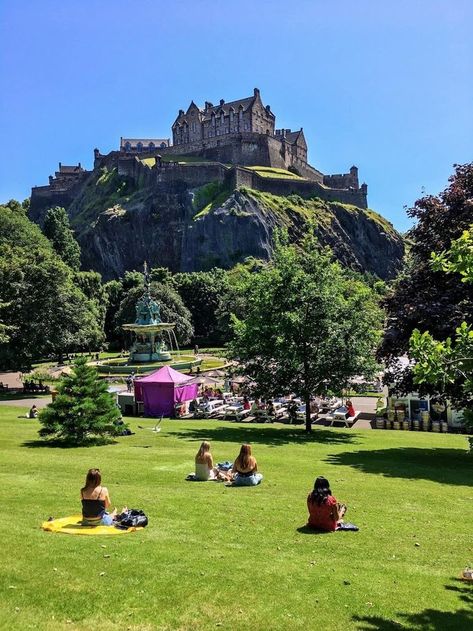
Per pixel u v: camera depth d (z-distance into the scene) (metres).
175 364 59.12
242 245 139.62
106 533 10.24
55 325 51.19
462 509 13.30
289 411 29.14
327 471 17.20
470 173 24.72
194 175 155.12
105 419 22.06
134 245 151.62
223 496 13.28
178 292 108.00
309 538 10.53
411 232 25.25
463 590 8.49
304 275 26.50
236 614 7.29
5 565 8.52
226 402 38.78
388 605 7.77
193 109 191.38
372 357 26.47
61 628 6.75
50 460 17.78
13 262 52.28
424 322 21.22
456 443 25.64
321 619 7.27
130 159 176.25
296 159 193.88
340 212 169.50
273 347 26.42
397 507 13.24
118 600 7.52
